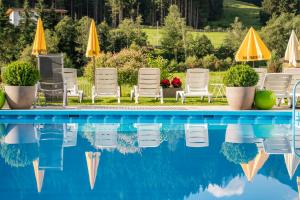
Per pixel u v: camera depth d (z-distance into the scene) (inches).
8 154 277.6
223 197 195.5
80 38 1579.7
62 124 406.3
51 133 357.7
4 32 1642.5
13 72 437.1
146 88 511.2
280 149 296.8
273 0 2819.9
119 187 208.4
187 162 258.5
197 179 223.0
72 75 552.4
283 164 253.9
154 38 2269.9
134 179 221.6
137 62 617.0
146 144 312.5
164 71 612.7
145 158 268.2
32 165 248.8
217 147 302.5
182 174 232.4
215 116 428.8
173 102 522.3
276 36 1865.2
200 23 2864.2
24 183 213.3
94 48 558.3
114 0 2591.0
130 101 536.7
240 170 240.5
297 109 458.6
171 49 1980.8
